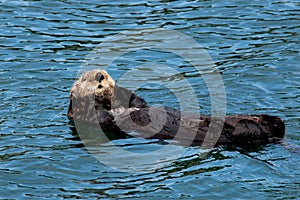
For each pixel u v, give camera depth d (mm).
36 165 28922
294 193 26312
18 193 26859
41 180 27812
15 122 33000
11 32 43906
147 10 47156
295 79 37562
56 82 37750
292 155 28844
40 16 46125
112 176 28094
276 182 27078
